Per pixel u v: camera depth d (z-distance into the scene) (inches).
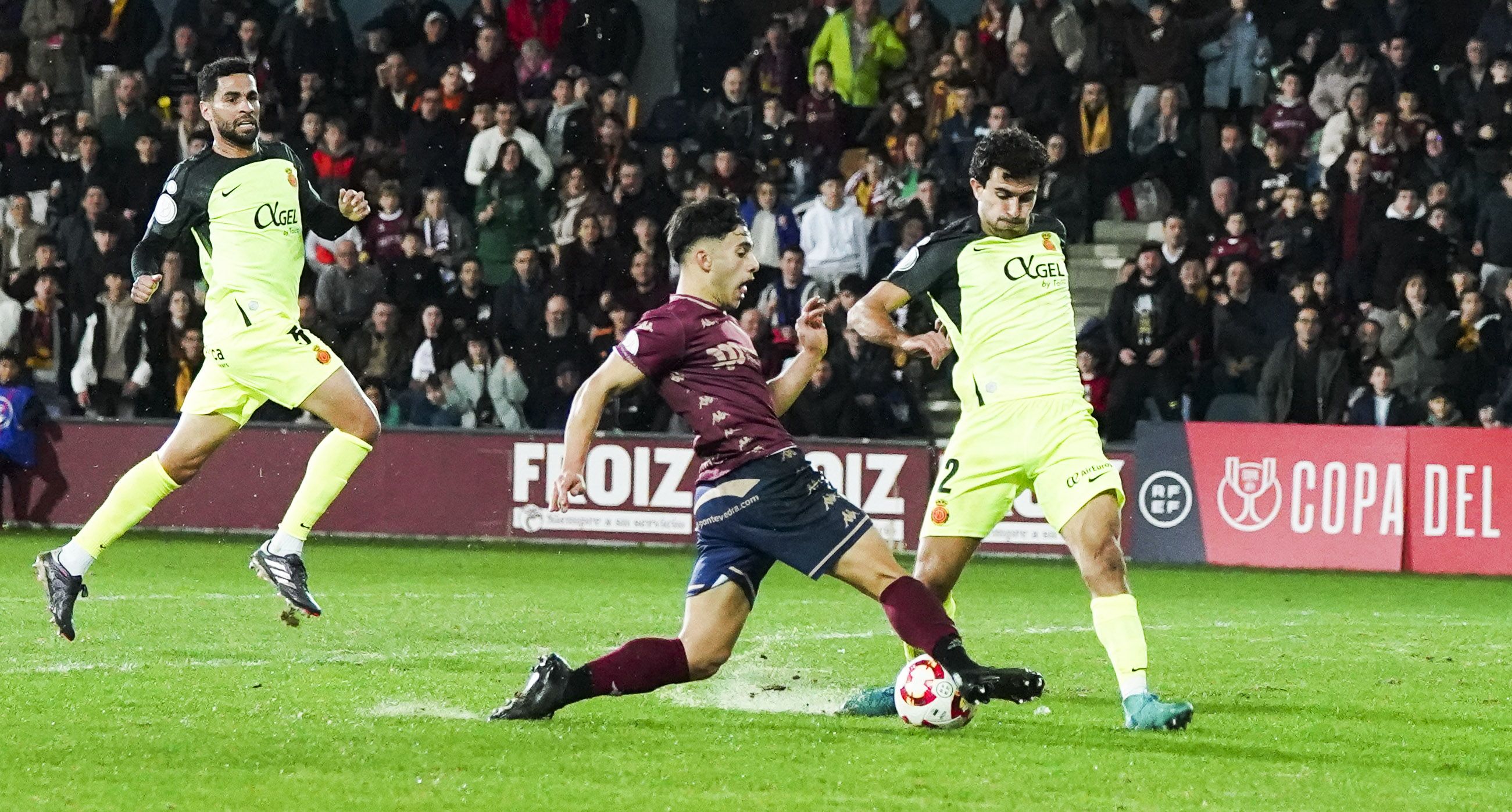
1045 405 680.4
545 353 1756.9
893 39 2005.4
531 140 1889.8
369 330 1779.0
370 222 1838.1
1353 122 1865.2
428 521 1669.5
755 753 601.9
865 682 809.5
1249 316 1733.5
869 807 517.3
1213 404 1734.7
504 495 1660.9
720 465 628.1
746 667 861.2
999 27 1978.3
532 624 1048.8
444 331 1769.2
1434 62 1935.3
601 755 591.8
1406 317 1734.7
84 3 2021.4
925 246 700.0
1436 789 569.0
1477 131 1887.3
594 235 1812.3
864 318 689.6
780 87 2000.5
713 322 628.1
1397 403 1675.7
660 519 1636.3
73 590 792.9
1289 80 1911.9
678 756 593.6
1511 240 1809.8
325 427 1673.2
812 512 619.5
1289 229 1780.3
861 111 1990.7
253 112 802.2
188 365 1782.7
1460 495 1536.7
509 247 1855.3
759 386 629.6
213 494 1673.2
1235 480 1585.9
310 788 533.6
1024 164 674.2
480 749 599.2
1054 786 555.5
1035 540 1608.0
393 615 1076.5
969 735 649.6
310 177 1905.8
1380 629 1091.9
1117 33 1950.1
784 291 1761.8
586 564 1467.8
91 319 1792.6
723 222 631.2
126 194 1882.4
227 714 673.0
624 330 1756.9
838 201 1831.9
